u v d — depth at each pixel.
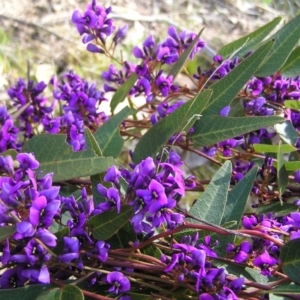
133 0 0.83
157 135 0.35
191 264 0.26
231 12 0.87
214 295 0.25
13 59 0.69
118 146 0.38
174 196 0.28
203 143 0.36
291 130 0.41
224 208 0.31
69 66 0.70
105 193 0.27
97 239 0.28
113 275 0.26
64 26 0.76
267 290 0.27
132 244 0.29
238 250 0.29
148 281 0.29
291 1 0.89
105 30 0.43
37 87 0.43
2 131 0.37
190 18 0.83
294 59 0.46
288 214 0.35
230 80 0.37
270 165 0.38
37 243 0.25
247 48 0.46
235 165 0.43
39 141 0.34
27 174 0.28
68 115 0.38
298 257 0.27
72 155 0.32
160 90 0.42
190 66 0.68
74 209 0.28
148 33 0.78
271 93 0.44
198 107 0.34
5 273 0.27
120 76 0.46
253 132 0.41
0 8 0.75
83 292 0.27
